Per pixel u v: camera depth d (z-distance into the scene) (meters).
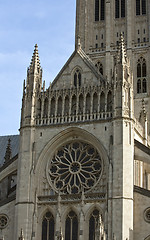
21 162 111.69
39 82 118.19
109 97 111.88
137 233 103.56
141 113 125.38
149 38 150.75
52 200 108.38
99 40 156.62
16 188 111.19
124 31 154.62
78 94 113.81
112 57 152.88
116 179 104.56
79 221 104.75
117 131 107.62
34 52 120.12
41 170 111.31
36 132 113.56
